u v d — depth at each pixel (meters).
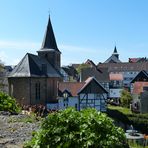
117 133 8.41
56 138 8.28
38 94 66.25
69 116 8.45
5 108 18.23
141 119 56.44
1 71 80.50
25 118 15.35
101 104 68.75
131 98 80.06
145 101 73.69
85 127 8.26
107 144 8.03
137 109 74.38
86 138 8.12
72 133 8.23
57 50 80.44
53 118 8.50
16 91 64.50
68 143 8.18
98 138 8.12
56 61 79.50
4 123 13.98
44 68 68.50
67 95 68.88
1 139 10.93
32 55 68.88
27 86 63.91
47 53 78.19
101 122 8.34
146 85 78.62
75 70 138.12
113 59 173.00
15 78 64.62
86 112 8.60
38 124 13.86
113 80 103.81
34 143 8.60
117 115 62.47
